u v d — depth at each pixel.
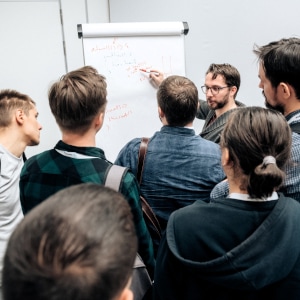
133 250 0.41
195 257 0.73
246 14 2.62
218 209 0.74
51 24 2.73
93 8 2.73
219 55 2.71
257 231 0.69
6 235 1.28
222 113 2.02
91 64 2.12
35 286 0.34
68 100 0.96
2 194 1.26
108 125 2.18
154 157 1.27
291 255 0.69
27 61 2.77
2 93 1.37
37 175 1.00
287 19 2.61
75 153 0.99
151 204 1.29
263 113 0.77
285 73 1.07
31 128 1.36
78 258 0.36
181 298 0.79
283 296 0.72
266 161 0.71
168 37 2.19
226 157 0.77
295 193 0.93
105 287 0.36
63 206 0.40
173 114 1.26
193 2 2.61
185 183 1.25
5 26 2.68
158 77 2.18
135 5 2.65
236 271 0.68
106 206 0.42
